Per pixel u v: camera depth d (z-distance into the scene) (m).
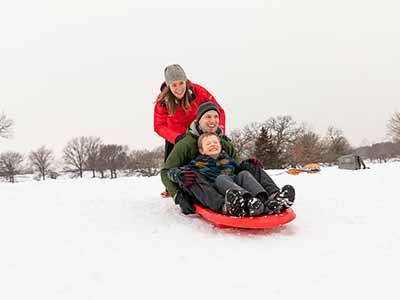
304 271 1.58
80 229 2.29
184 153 2.87
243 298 1.34
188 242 2.01
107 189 4.28
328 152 38.28
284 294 1.37
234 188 2.33
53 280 1.53
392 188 3.76
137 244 1.98
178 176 2.53
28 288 1.46
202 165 2.76
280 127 38.03
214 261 1.71
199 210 2.51
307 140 36.75
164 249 1.89
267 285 1.45
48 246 1.95
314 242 2.00
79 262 1.72
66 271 1.62
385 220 2.45
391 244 1.94
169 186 2.74
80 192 3.87
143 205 3.08
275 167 32.34
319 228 2.30
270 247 1.92
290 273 1.56
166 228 2.31
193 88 3.48
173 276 1.55
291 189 2.28
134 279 1.52
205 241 2.03
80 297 1.37
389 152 39.47
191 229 2.28
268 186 2.54
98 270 1.62
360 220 2.47
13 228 2.30
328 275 1.54
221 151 2.91
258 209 2.19
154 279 1.52
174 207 3.00
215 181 2.57
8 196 3.50
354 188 3.84
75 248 1.92
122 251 1.87
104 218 2.58
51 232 2.21
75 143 41.62
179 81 3.29
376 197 3.24
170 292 1.40
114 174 41.53
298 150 35.88
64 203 3.12
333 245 1.94
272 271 1.58
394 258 1.73
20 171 39.34
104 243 2.00
